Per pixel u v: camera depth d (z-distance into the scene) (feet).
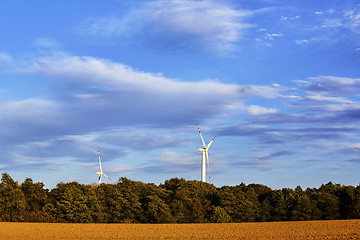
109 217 337.52
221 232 224.12
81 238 191.93
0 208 323.37
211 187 408.05
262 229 243.19
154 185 385.70
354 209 363.56
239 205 356.38
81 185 393.09
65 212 332.39
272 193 383.24
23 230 232.94
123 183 375.45
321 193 379.55
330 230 226.38
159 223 327.47
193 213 340.80
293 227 254.47
